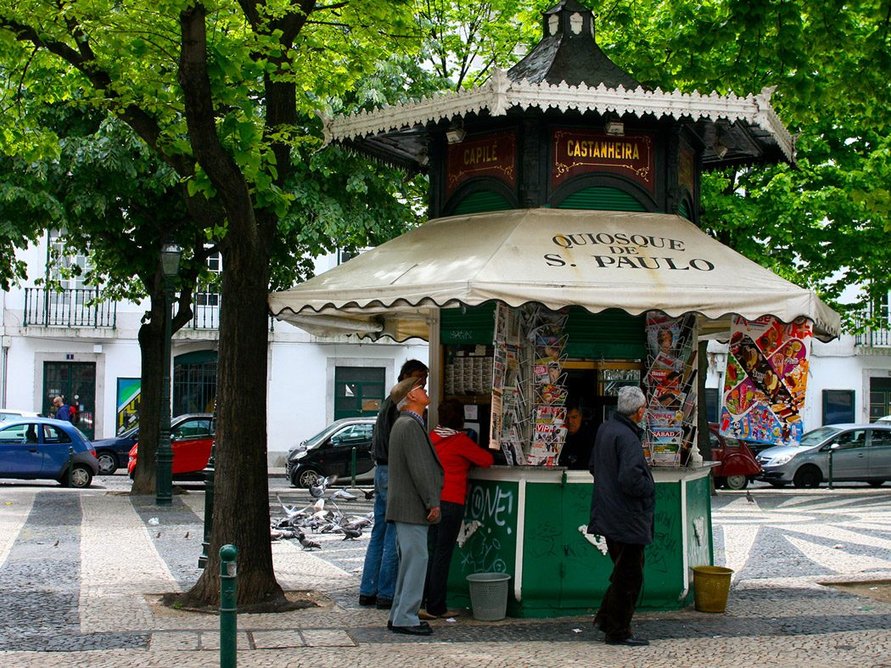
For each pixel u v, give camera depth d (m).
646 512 8.31
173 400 35.03
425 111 10.05
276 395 35.47
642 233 9.94
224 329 9.76
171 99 9.73
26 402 34.47
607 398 10.12
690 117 9.95
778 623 9.27
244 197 9.30
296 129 9.84
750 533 16.05
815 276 24.05
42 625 8.79
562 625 9.03
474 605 9.16
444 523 9.23
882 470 28.53
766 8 11.91
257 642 8.27
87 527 16.14
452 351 10.50
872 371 38.53
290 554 13.54
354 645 8.21
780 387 9.33
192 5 8.61
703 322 11.84
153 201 21.19
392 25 12.10
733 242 23.06
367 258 10.33
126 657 7.67
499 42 22.73
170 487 20.12
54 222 20.53
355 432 25.88
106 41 9.76
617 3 15.67
